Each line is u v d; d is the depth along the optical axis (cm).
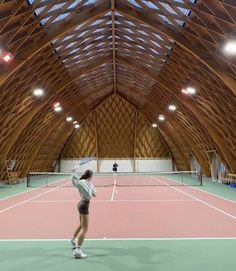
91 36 2116
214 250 803
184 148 4300
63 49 2053
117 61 2800
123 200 1812
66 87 2844
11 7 1304
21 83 2106
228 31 1399
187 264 697
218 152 3055
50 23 1622
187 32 1652
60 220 1228
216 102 2333
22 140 3094
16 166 3341
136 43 2259
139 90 3606
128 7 1742
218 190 2395
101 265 696
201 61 1770
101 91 3934
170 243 873
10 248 837
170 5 1537
